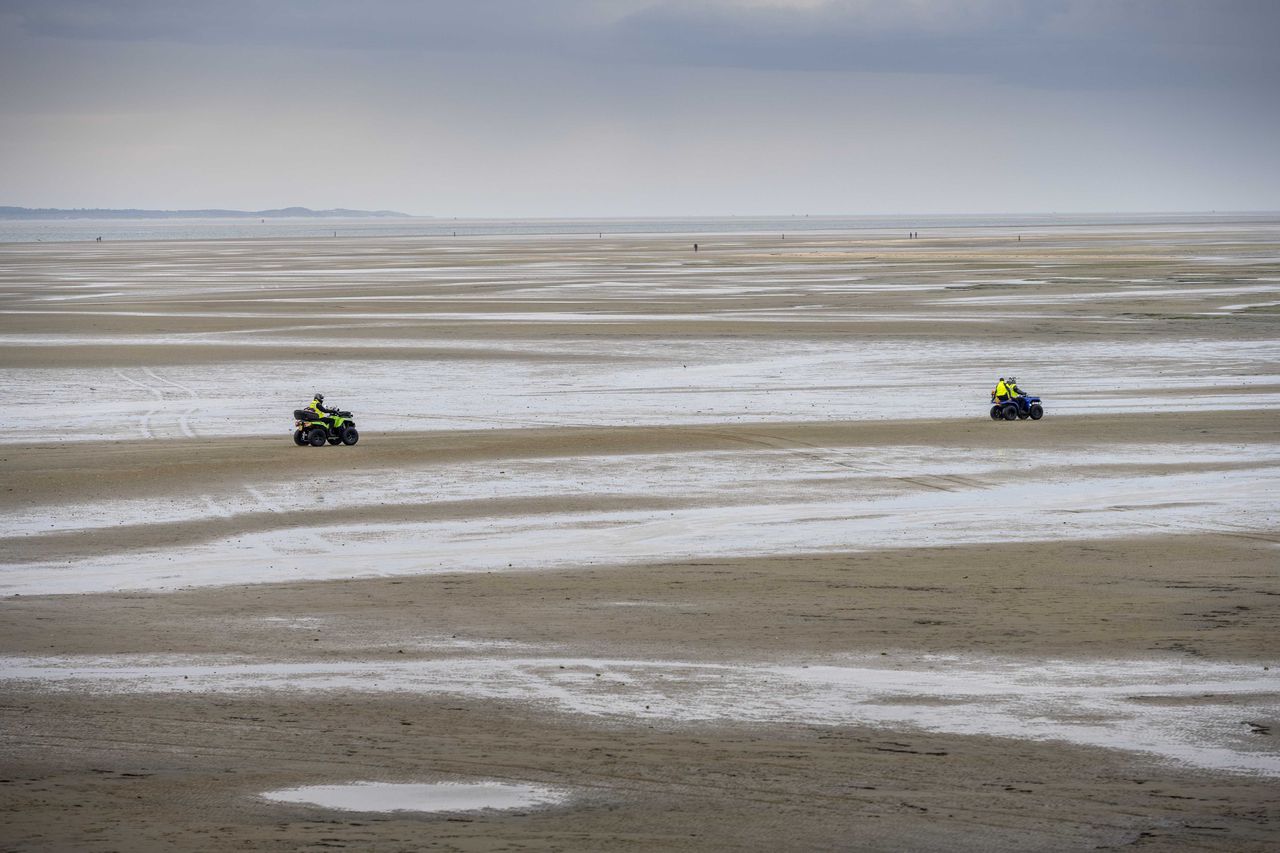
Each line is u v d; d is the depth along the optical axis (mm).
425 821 32031
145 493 74250
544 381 121500
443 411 104750
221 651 46375
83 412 105625
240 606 52094
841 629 48375
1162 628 48250
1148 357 135000
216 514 69125
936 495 72562
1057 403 106188
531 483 76312
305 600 52906
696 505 70438
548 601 52469
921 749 36875
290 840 30781
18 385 121062
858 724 38938
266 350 147125
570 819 32156
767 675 43406
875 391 113812
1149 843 30656
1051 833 31234
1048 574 56031
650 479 77188
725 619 49750
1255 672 43469
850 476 77812
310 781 34719
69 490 75125
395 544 62438
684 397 111000
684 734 38156
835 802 33125
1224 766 35562
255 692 42000
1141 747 36969
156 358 140500
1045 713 39750
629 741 37625
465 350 145375
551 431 94500
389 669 44312
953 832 31297
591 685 42562
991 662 44594
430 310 199500
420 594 53719
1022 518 66750
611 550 60875
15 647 46844
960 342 149000
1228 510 68312
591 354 141000
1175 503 70125
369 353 143500
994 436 90938
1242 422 95938
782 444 88375
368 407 107125
